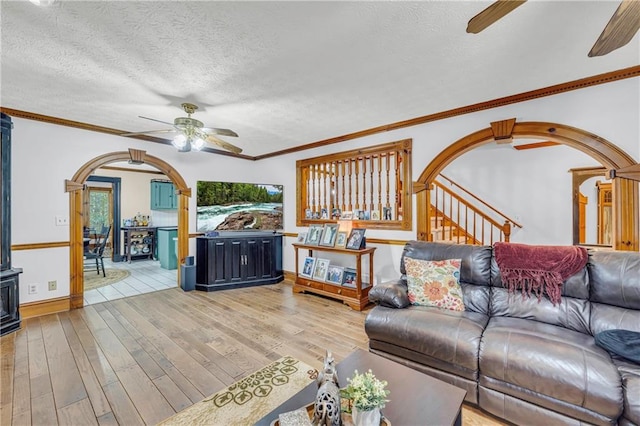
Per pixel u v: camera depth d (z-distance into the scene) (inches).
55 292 142.2
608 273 80.4
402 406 52.4
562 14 68.1
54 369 91.8
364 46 81.3
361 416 45.1
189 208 192.9
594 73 98.8
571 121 106.9
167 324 128.0
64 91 108.9
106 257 312.8
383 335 91.0
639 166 95.7
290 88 107.8
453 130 133.3
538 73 98.3
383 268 158.4
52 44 78.8
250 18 69.0
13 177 131.1
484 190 233.1
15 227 131.9
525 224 218.8
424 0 63.8
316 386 59.5
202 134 124.3
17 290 122.0
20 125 132.6
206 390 81.3
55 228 142.2
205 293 176.7
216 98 116.0
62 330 121.0
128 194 302.8
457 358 76.6
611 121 100.2
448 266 102.7
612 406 57.0
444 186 224.1
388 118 142.6
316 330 122.0
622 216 99.1
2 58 85.7
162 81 101.0
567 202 205.9
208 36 75.9
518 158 222.2
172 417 69.5
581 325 80.4
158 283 200.5
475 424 70.7
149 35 75.2
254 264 194.5
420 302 99.4
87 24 70.4
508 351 69.8
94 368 92.4
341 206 183.3
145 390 81.4
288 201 209.5
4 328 116.1
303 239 188.7
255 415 69.5
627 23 52.1
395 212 157.3
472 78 101.5
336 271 164.4
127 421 69.7
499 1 47.5
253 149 207.3
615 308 78.5
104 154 158.2
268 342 110.8
